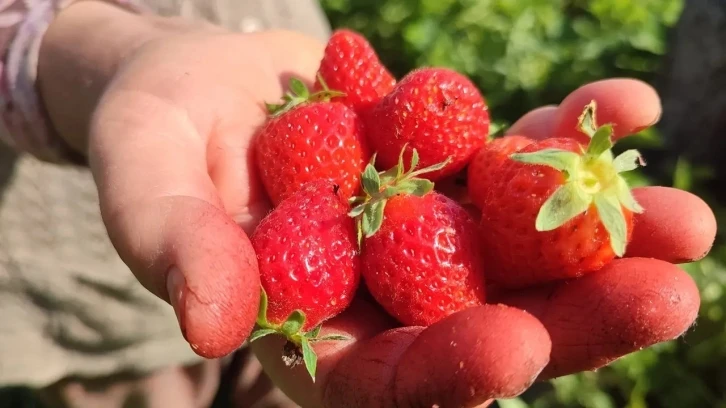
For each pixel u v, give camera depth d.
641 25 0.49
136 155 0.15
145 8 0.26
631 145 0.43
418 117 0.18
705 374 0.35
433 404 0.12
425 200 0.15
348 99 0.20
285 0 0.30
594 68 0.47
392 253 0.15
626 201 0.14
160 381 0.27
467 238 0.15
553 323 0.14
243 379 0.29
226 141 0.18
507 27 0.47
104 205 0.14
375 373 0.13
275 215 0.15
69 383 0.27
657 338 0.13
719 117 0.46
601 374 0.36
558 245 0.14
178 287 0.12
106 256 0.26
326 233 0.15
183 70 0.18
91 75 0.20
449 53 0.47
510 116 0.47
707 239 0.16
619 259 0.15
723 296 0.35
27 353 0.26
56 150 0.22
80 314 0.26
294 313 0.14
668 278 0.14
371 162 0.16
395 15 0.48
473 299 0.15
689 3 0.48
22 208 0.25
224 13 0.27
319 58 0.23
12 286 0.25
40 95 0.21
